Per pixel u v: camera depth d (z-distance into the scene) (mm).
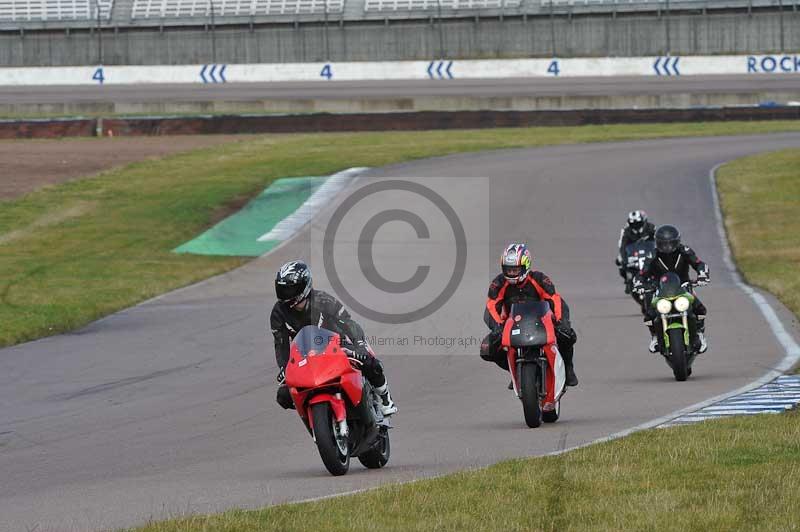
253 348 57219
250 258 94875
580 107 189625
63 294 78000
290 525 23453
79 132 176625
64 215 114812
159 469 33156
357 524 23172
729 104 189500
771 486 24734
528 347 37062
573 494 25375
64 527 25891
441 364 51969
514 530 22406
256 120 179375
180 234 106000
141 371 52438
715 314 63375
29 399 46969
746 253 90312
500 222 107500
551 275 83750
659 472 26953
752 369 46875
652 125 180500
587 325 61656
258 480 30438
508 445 33812
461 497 25406
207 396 45719
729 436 30922
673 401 40312
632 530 22016
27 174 138500
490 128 181125
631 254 65250
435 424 38688
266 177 133625
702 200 116312
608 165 138125
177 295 79125
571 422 37594
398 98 193750
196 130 179250
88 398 46531
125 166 144250
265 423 39906
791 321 59594
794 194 116312
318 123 180125
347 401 29984
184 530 23469
